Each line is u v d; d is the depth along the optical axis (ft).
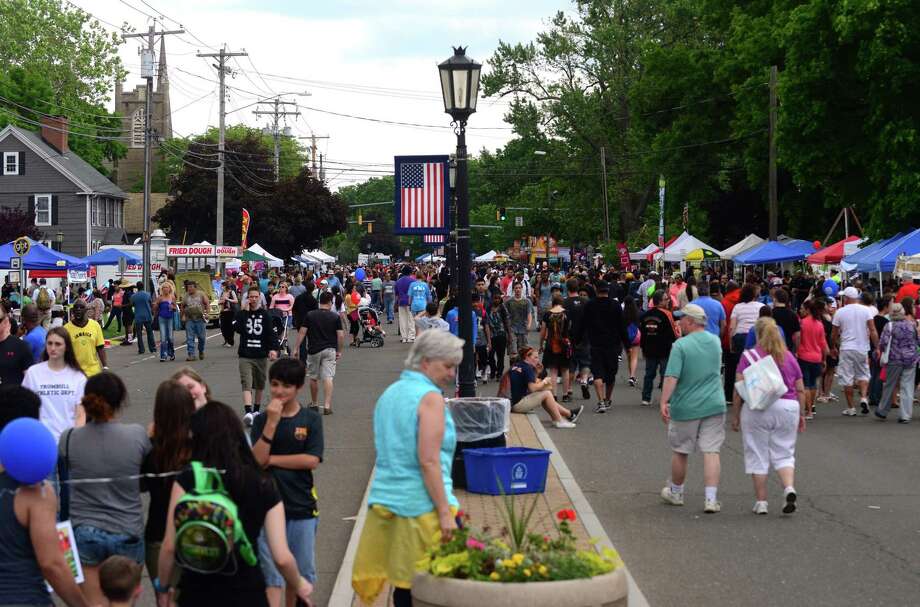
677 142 181.47
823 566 29.37
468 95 44.60
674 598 26.37
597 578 17.70
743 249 144.25
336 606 24.85
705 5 167.94
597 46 217.15
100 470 21.43
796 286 107.65
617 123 222.89
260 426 23.68
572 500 36.52
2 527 17.65
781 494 39.29
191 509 16.74
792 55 120.98
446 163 60.13
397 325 145.18
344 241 598.75
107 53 293.64
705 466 36.22
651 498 38.52
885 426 56.75
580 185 236.43
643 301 108.17
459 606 17.43
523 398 55.83
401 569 19.86
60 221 246.68
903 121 112.06
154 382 78.59
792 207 166.09
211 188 251.39
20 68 270.26
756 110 147.74
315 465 23.13
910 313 58.03
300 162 411.75
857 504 37.55
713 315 61.26
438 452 19.81
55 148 258.37
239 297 122.42
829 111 121.49
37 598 17.80
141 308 104.32
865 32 112.68
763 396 35.09
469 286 44.29
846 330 60.95
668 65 180.34
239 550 17.21
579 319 62.34
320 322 60.85
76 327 46.01
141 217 332.60
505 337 76.95
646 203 233.76
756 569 29.09
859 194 128.77
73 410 31.19
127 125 430.20
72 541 19.52
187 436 21.57
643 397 64.64
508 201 341.62
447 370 20.44
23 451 17.40
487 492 37.11
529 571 17.57
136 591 18.52
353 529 33.68
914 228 114.21
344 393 71.36
